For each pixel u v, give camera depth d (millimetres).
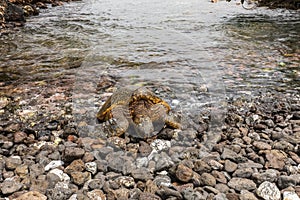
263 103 2512
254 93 2709
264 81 3004
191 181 1525
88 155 1717
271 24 5816
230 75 3146
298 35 4910
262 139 1948
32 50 4062
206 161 1677
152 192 1441
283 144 1846
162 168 1632
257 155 1735
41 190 1440
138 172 1594
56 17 6527
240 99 2574
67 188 1455
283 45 4355
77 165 1615
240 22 6031
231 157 1710
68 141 1917
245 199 1376
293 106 2443
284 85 2906
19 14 5852
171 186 1479
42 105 2471
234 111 2361
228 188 1466
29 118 2252
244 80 3014
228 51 4039
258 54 3928
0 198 1378
